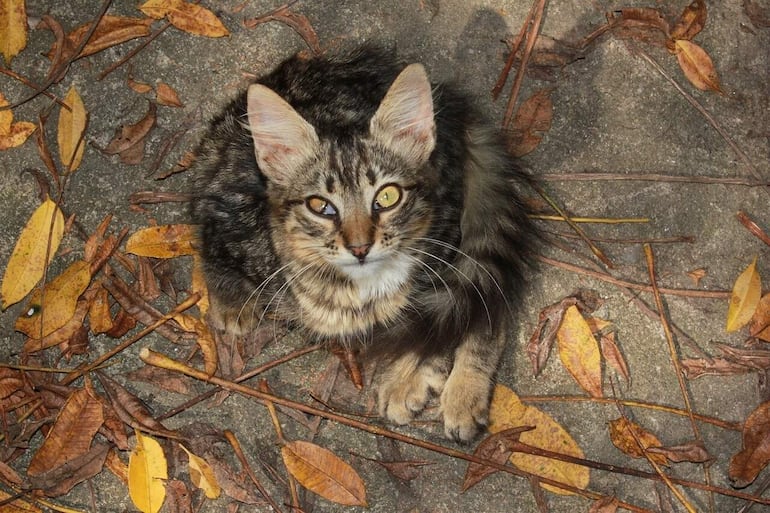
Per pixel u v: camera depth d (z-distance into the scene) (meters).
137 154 1.24
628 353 1.24
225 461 1.20
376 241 1.16
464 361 1.21
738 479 1.20
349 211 1.15
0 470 1.18
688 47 1.28
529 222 1.22
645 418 1.22
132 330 1.22
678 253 1.26
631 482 1.21
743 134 1.28
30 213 1.23
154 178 1.24
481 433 1.21
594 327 1.23
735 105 1.29
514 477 1.21
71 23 1.26
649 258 1.24
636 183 1.27
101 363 1.20
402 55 1.28
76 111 1.24
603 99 1.28
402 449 1.21
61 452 1.17
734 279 1.25
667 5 1.30
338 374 1.22
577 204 1.26
